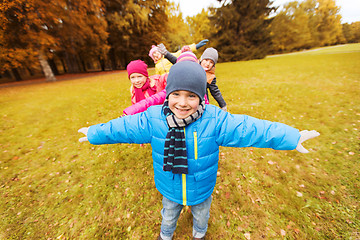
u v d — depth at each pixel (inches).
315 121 167.3
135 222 87.1
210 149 48.6
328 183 100.0
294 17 1298.0
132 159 133.6
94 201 100.3
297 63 530.3
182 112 43.4
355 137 136.8
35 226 89.0
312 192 95.6
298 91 259.6
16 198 106.0
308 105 205.0
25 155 148.9
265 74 404.5
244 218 85.2
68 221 90.3
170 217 63.4
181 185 53.4
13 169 131.9
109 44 919.0
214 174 54.4
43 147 160.1
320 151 125.6
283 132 45.8
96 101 289.7
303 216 83.8
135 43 872.3
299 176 106.7
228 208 90.5
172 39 1000.2
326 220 81.4
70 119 221.3
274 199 93.5
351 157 117.0
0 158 145.6
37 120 224.4
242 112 195.5
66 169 128.8
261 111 197.2
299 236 76.5
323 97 225.1
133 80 97.7
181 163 46.8
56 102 299.4
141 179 114.0
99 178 117.9
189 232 80.3
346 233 75.7
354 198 90.0
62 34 691.4
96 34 781.3
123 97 299.6
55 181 118.2
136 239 80.1
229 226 82.1
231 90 262.5
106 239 80.9
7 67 603.8
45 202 102.2
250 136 46.9
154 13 887.7
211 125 46.8
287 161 119.2
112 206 96.6
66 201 102.3
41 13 548.1
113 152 143.9
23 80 884.6
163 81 103.8
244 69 509.0
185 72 39.0
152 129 49.5
